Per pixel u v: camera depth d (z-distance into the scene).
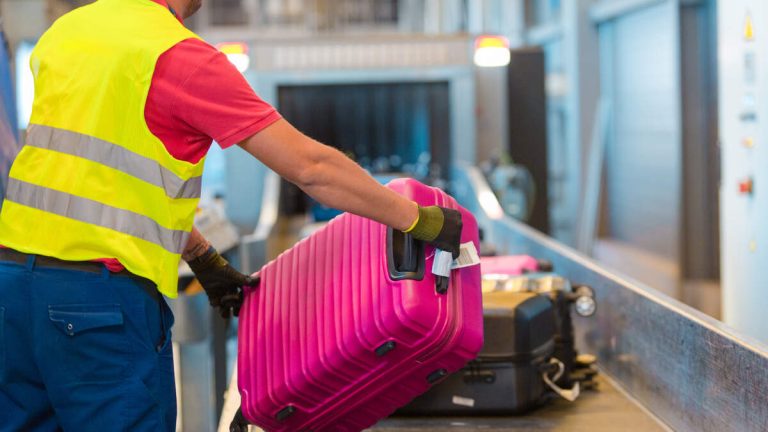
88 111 1.91
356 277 2.10
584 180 11.74
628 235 10.84
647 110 9.95
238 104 1.86
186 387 3.94
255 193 7.88
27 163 1.96
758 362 2.08
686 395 2.50
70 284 1.90
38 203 1.93
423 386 2.15
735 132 4.66
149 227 1.91
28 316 1.92
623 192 11.01
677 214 8.61
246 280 2.35
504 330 2.61
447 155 8.54
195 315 3.84
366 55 8.12
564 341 2.88
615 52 11.12
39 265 1.91
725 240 4.86
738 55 4.57
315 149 1.85
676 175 8.68
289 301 2.26
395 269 2.01
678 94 8.33
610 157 11.52
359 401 2.18
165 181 1.90
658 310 2.69
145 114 1.87
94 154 1.90
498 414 2.66
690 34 8.73
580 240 11.68
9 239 1.95
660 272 9.05
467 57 8.13
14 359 1.95
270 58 8.12
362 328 2.04
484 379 2.62
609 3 10.76
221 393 4.14
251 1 13.00
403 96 8.52
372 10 13.51
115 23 1.93
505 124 9.11
